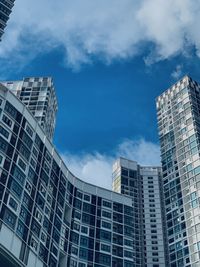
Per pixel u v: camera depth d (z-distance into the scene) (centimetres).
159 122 17262
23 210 8475
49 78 16875
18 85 16775
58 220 9981
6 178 8244
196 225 13162
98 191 11894
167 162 15625
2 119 8875
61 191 10506
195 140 15062
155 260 17212
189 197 13975
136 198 19150
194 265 12431
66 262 9894
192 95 16762
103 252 10694
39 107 15688
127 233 11469
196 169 14362
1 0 14188
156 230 18212
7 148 8625
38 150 9712
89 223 11044
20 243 8144
